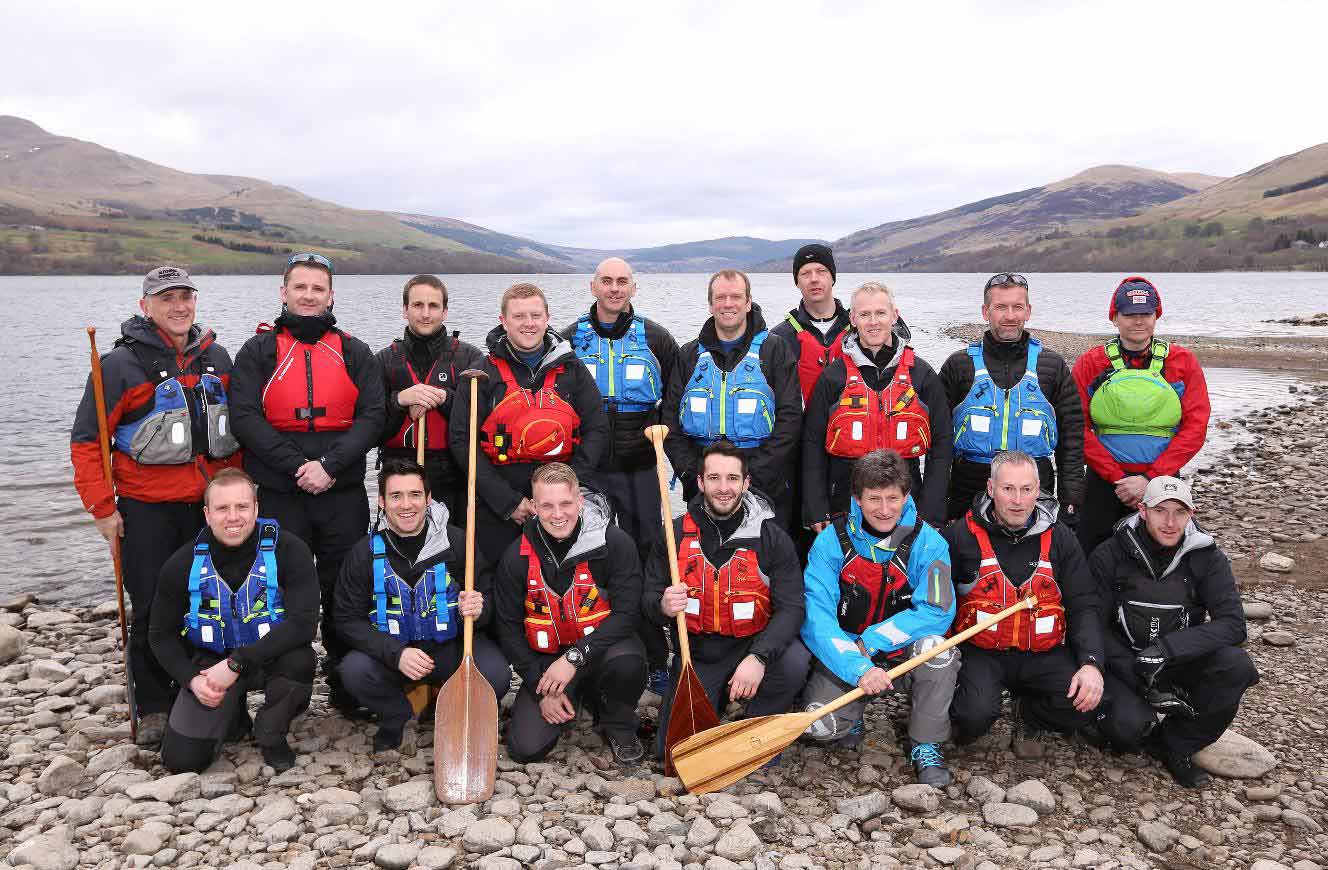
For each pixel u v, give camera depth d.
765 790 4.14
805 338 5.78
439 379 5.28
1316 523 8.54
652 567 4.55
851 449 5.00
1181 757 4.25
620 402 5.56
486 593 4.74
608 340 5.58
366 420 4.89
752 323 5.37
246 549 4.12
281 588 4.19
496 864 3.36
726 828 3.71
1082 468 5.18
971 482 5.28
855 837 3.70
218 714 4.10
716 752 4.10
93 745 4.50
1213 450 12.95
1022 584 4.32
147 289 4.41
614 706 4.40
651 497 5.72
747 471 4.41
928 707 4.23
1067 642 4.41
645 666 4.42
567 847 3.49
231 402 4.68
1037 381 5.13
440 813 3.81
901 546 4.34
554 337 5.17
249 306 69.12
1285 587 6.79
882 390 5.03
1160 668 4.14
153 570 4.56
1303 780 4.20
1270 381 21.34
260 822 3.67
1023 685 4.49
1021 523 4.29
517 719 4.36
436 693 4.73
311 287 4.75
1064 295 100.38
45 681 5.36
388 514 4.27
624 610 4.38
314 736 4.64
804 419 5.46
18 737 4.56
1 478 11.79
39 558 8.38
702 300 85.94
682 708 4.22
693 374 5.34
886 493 4.19
